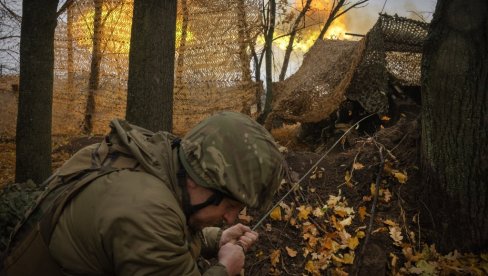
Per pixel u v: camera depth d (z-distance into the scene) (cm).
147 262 128
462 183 335
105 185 137
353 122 771
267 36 953
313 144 868
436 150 345
